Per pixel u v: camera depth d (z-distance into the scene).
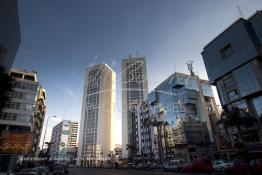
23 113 52.03
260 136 40.88
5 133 42.56
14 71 64.31
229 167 23.83
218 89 55.38
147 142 99.38
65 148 166.88
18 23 43.22
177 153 74.75
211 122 78.12
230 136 48.38
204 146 73.06
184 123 75.81
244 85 46.91
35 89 56.38
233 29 51.72
